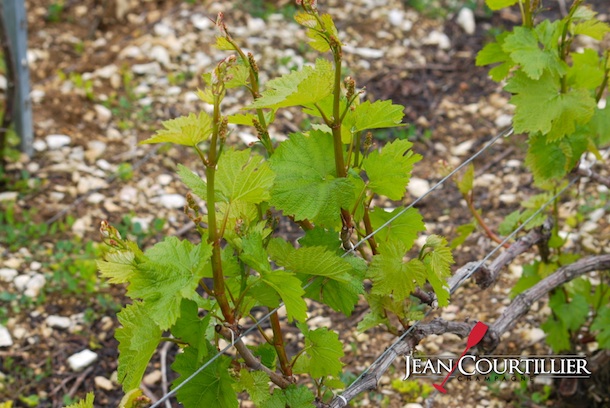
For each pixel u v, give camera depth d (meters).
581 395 1.72
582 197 2.28
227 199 1.07
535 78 1.37
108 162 2.46
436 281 1.21
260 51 2.92
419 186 2.42
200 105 2.69
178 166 1.08
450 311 1.99
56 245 2.16
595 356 1.72
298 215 1.12
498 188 2.39
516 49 1.39
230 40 1.12
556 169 1.49
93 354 1.89
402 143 1.19
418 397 1.80
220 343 1.89
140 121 2.63
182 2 3.17
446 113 2.72
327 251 1.09
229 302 1.12
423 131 2.65
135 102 2.70
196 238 2.24
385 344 1.92
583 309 1.67
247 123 1.17
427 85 2.85
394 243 1.20
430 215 2.33
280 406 1.12
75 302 2.02
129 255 1.02
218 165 1.08
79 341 1.92
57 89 2.68
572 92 1.42
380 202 2.39
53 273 2.09
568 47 1.45
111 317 1.99
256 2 3.15
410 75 2.90
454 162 2.52
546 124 1.40
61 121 2.58
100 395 1.83
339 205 1.13
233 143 2.54
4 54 2.25
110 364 1.89
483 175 2.46
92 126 2.59
